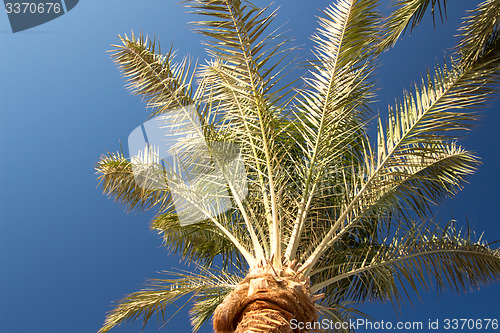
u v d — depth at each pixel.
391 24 6.07
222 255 8.12
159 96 6.65
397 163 5.96
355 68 5.84
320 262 7.28
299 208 6.16
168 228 7.98
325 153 6.38
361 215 6.60
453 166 6.46
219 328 4.41
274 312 4.18
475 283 6.66
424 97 5.66
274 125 6.31
